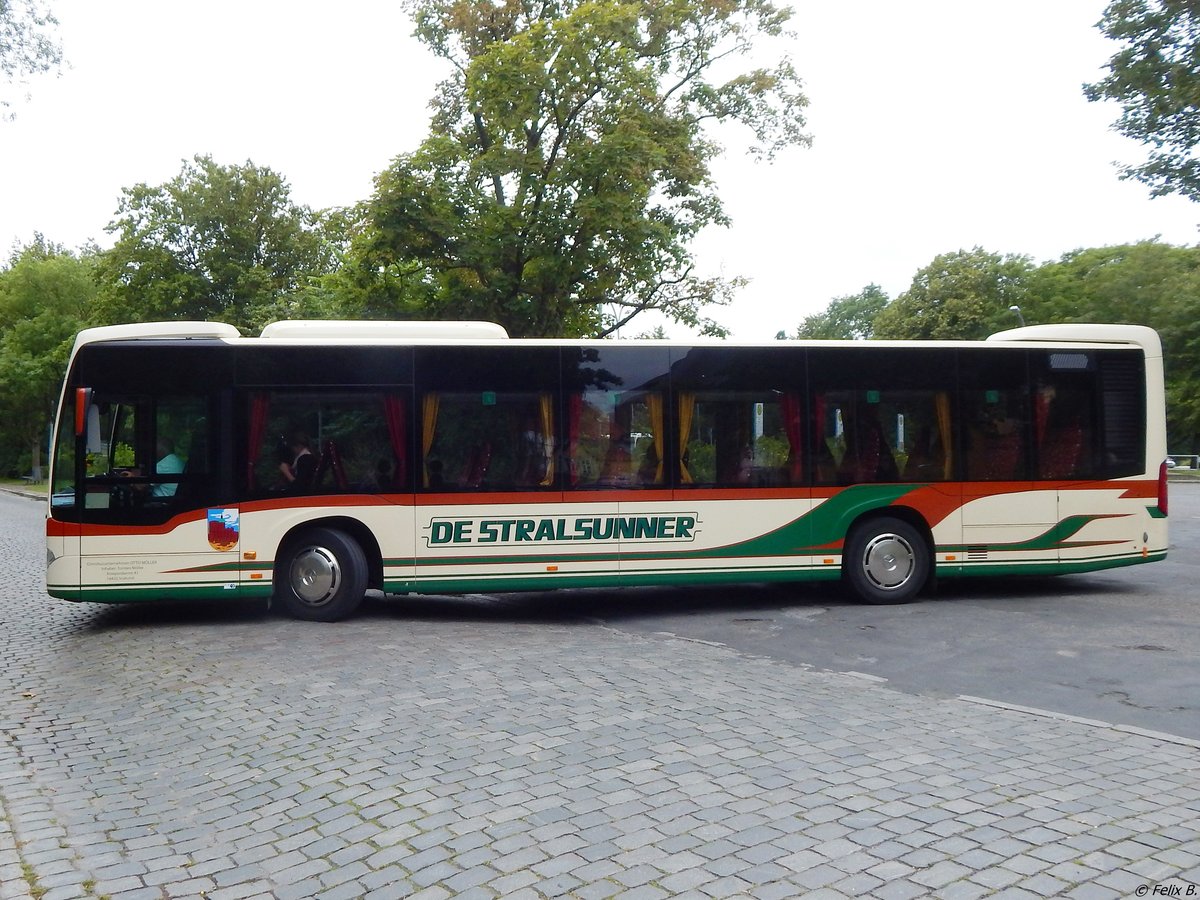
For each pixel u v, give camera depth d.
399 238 23.05
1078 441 12.48
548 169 23.45
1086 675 8.26
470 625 10.92
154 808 5.40
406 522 11.16
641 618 11.52
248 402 10.98
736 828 4.69
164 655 9.20
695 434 11.68
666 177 24.86
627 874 4.24
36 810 5.41
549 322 23.98
